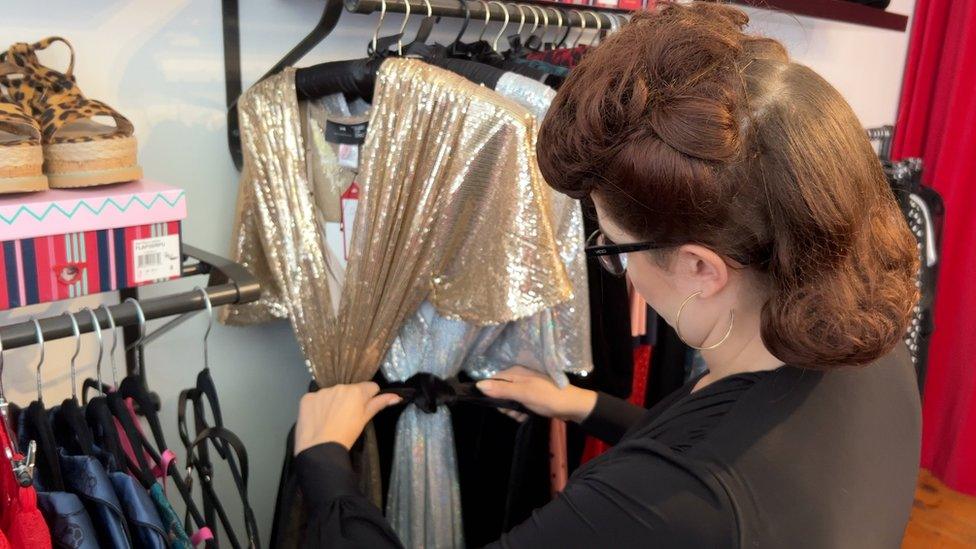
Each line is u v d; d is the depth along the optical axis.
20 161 0.65
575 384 1.12
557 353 0.99
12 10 0.86
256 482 1.28
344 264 1.06
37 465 0.69
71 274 0.69
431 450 1.06
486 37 1.32
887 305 0.54
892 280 0.56
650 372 1.44
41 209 0.66
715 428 0.58
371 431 1.04
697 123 0.51
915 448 0.65
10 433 0.62
